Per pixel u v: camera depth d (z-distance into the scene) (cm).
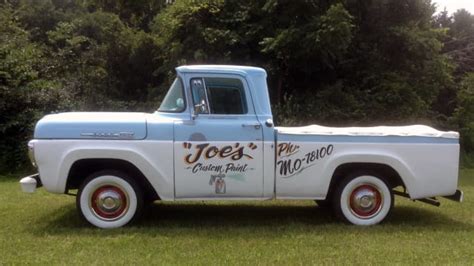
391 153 670
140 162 637
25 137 1389
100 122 641
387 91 1518
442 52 2289
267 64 1491
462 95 1845
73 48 1769
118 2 2217
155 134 643
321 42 1352
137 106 1608
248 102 663
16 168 1376
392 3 1586
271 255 546
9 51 1473
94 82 1712
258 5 1492
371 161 668
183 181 645
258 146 653
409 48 1567
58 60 1702
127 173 661
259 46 1507
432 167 675
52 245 577
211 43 1488
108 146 636
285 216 743
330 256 545
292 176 659
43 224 676
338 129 695
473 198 923
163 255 542
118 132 639
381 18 1605
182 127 646
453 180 679
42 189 955
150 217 725
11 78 1427
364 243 596
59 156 633
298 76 1600
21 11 2148
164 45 1670
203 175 646
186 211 770
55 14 2231
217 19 1536
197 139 646
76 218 709
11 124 1385
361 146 668
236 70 668
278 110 1452
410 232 652
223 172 649
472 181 1249
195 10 1501
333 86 1517
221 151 647
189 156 644
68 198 867
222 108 659
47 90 1484
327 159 664
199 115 653
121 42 1852
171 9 1562
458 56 2236
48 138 636
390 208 689
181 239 605
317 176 663
